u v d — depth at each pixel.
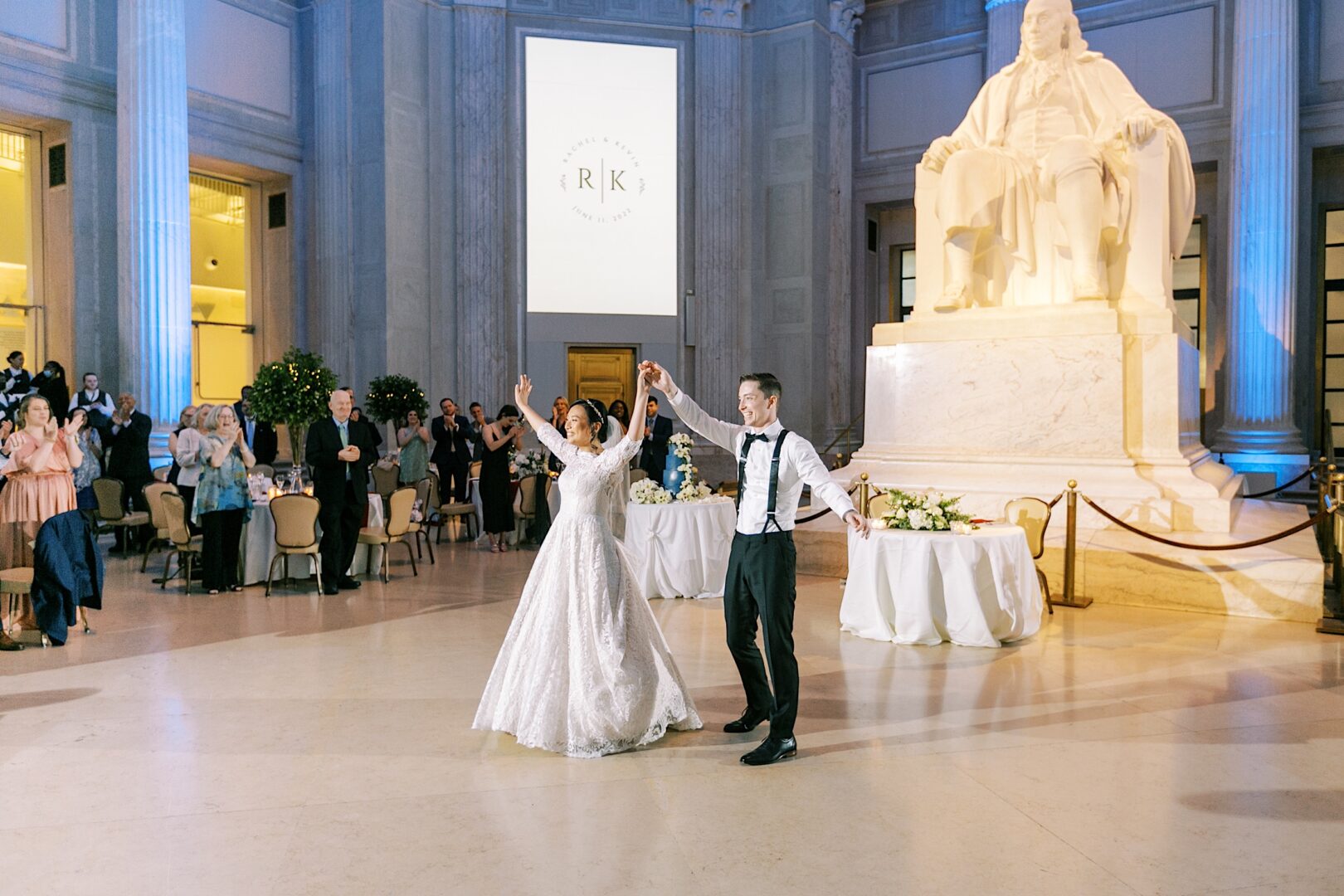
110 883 2.87
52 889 2.83
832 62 16.66
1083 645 5.89
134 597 7.58
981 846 3.12
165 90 11.89
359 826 3.27
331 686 5.03
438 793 3.56
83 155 12.34
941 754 3.99
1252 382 13.03
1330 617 6.40
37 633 6.20
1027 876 2.91
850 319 17.69
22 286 13.06
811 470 3.84
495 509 10.09
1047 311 8.23
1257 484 12.80
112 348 12.66
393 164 14.24
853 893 2.81
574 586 4.05
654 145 15.97
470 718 4.49
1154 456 7.87
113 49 12.57
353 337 14.52
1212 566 6.82
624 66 15.81
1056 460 8.00
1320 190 14.52
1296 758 3.94
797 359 16.28
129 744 4.11
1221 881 2.88
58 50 12.00
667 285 16.06
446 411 11.38
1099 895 2.79
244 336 15.73
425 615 6.89
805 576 8.43
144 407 11.76
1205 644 5.91
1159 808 3.43
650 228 15.96
